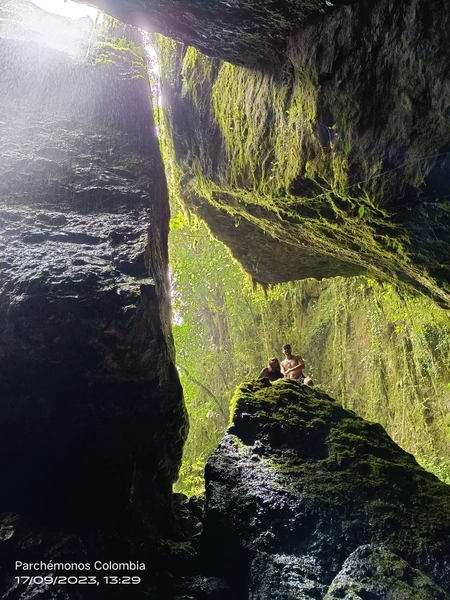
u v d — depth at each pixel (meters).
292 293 16.39
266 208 6.48
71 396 3.97
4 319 3.59
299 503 4.07
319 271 9.02
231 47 4.65
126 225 4.38
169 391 4.41
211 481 4.37
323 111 4.16
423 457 10.76
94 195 4.61
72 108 5.27
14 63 5.24
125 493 4.12
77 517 3.92
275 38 4.33
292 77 4.51
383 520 3.99
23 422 3.98
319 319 15.57
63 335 3.66
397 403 11.99
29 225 4.18
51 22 6.50
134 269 4.00
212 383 17.19
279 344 16.50
